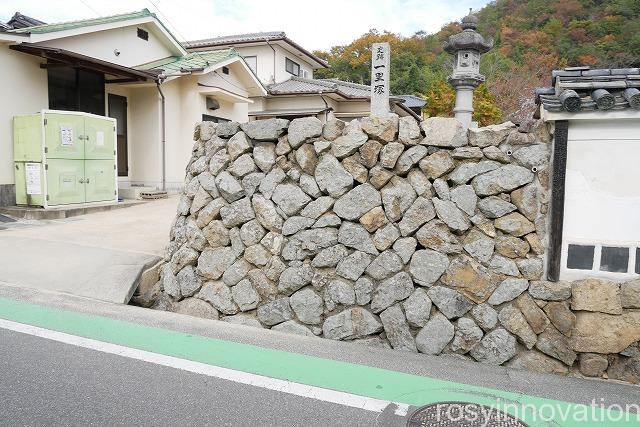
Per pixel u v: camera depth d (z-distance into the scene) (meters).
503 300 3.72
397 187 4.00
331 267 4.18
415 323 3.87
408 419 2.67
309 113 16.44
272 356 3.51
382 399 2.90
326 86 17.66
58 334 3.69
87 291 4.69
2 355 3.29
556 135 3.59
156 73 10.77
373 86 6.96
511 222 3.75
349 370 3.32
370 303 4.02
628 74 3.60
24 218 8.14
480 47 8.02
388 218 4.01
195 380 3.05
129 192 10.75
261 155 4.51
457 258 3.83
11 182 8.81
